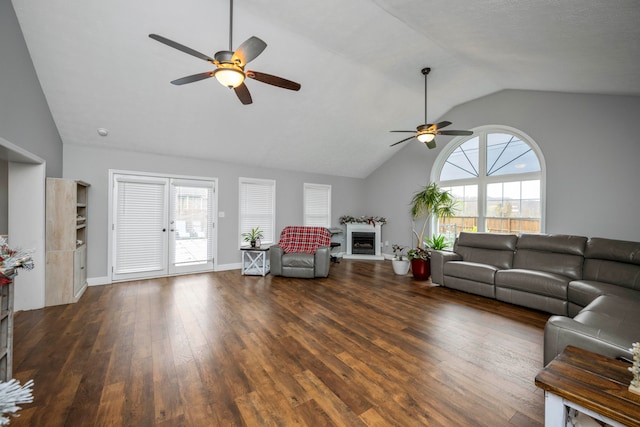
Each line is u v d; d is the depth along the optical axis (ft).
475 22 7.98
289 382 6.11
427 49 11.16
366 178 24.22
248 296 12.19
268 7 8.72
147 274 15.05
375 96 14.90
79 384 5.95
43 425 4.81
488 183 16.65
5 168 10.85
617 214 11.78
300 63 11.66
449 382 6.14
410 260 16.21
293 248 17.30
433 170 19.17
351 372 6.50
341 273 16.99
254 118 14.53
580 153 12.75
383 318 9.78
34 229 10.41
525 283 10.66
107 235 13.99
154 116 12.88
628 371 4.19
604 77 9.93
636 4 5.60
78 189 13.24
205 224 16.88
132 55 10.00
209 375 6.34
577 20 6.59
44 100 10.74
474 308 10.83
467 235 14.64
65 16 8.55
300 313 10.21
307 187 21.65
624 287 9.21
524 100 14.60
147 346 7.64
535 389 5.91
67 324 9.04
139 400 5.48
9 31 8.03
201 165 16.74
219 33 9.61
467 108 17.03
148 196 15.06
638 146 11.29
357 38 10.37
